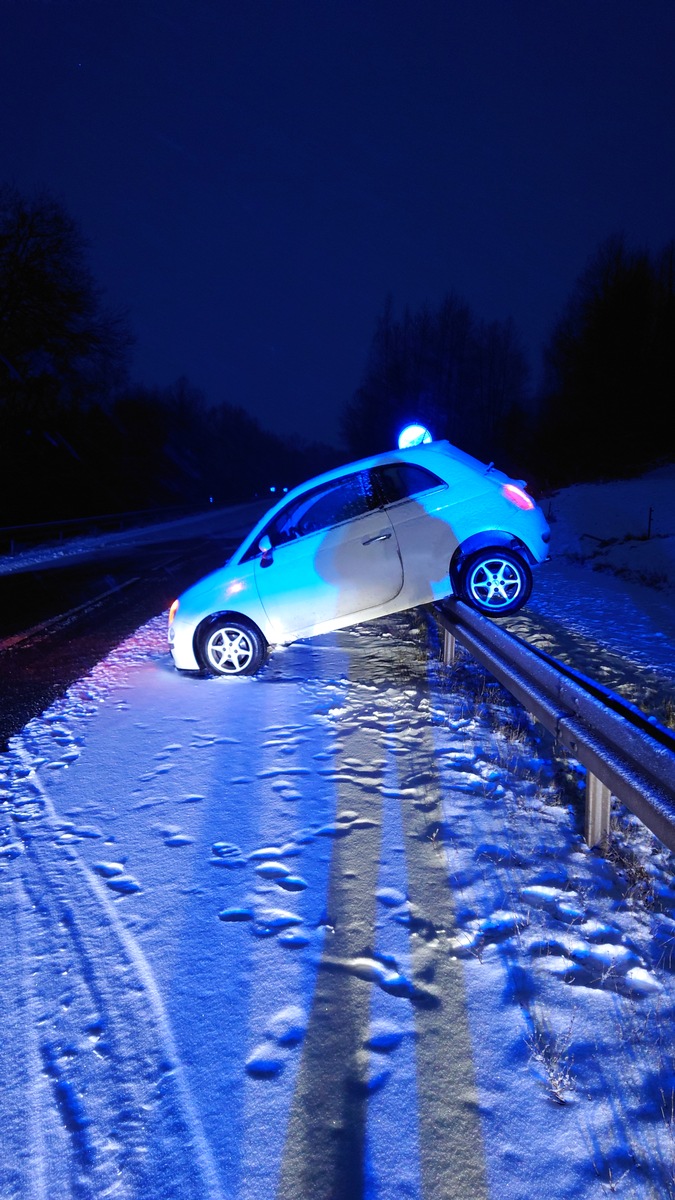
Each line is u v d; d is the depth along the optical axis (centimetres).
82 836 414
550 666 452
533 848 385
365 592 725
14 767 534
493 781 473
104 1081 241
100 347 3603
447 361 6116
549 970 287
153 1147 216
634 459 4091
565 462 4453
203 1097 232
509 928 315
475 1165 206
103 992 283
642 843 401
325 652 856
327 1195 199
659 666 779
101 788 482
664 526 2053
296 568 730
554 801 442
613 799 455
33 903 348
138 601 1378
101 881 365
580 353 4381
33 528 2739
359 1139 215
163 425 5603
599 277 4338
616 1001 269
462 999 271
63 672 834
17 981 292
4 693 751
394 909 330
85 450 4028
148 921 328
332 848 387
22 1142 220
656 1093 227
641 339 4191
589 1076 234
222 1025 263
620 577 1467
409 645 880
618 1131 214
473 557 717
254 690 701
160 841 403
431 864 368
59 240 3359
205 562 2089
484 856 376
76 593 1509
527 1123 218
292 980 284
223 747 547
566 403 4550
